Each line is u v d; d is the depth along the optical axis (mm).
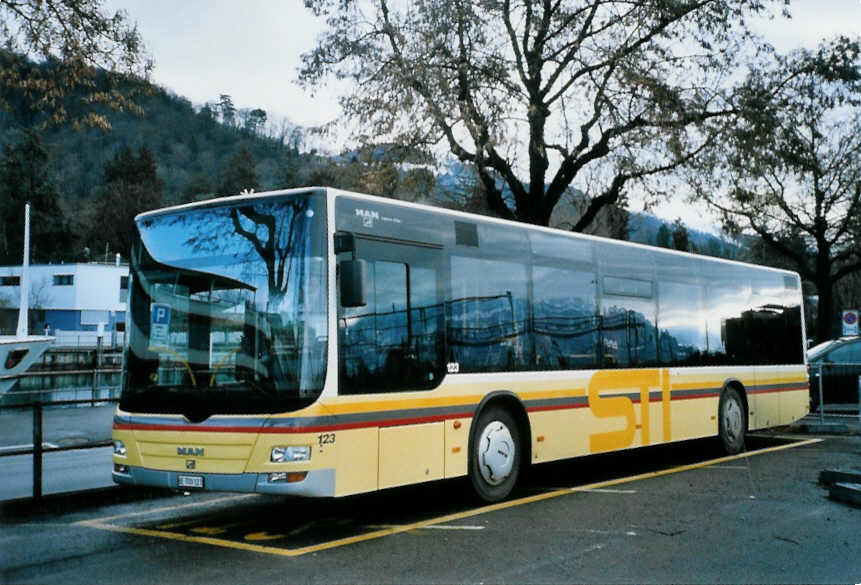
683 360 12906
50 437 17328
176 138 158000
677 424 12625
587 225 23734
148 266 8547
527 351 10078
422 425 8570
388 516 8883
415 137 20641
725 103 21750
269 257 7926
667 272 12859
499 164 21969
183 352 8086
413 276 8727
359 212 8227
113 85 15328
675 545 7344
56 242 100500
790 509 8984
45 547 7457
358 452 7828
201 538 7805
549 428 10242
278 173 129625
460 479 11547
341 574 6445
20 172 98938
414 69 20328
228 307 7957
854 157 37219
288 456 7391
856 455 13773
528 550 7191
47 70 14992
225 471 7598
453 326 9117
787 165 21953
